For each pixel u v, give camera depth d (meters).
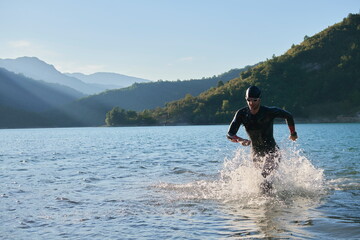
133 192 8.22
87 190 8.55
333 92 154.75
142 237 4.91
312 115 144.25
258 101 7.45
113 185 9.23
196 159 15.81
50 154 20.81
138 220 5.78
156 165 13.76
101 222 5.69
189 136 45.97
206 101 171.00
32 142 40.53
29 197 7.71
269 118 7.65
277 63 172.12
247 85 167.12
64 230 5.29
